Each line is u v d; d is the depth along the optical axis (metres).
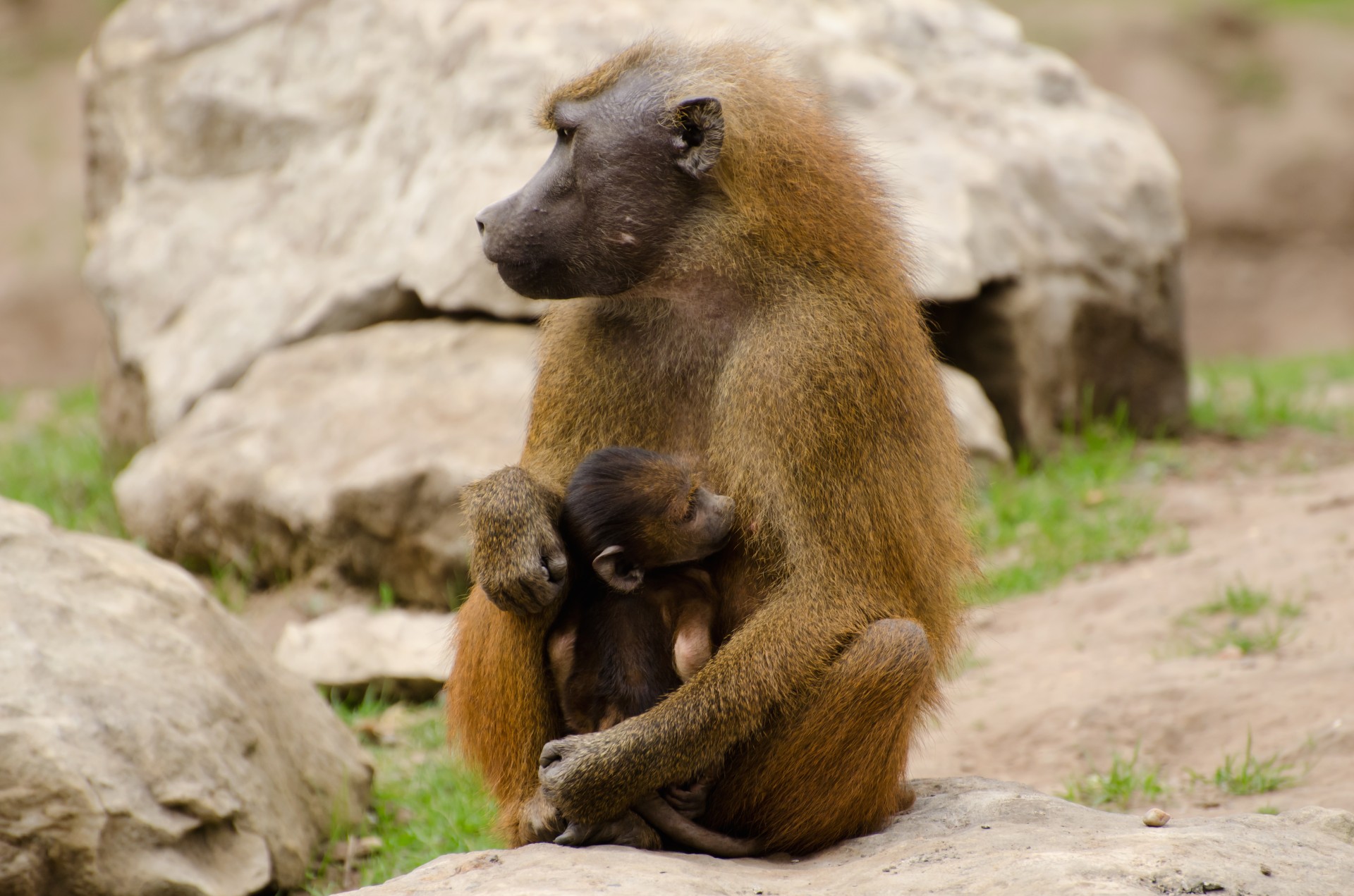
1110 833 6.21
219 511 14.06
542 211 6.94
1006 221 16.81
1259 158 41.34
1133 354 17.73
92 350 34.16
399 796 10.05
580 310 7.21
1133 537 14.20
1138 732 9.99
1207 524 14.47
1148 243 17.67
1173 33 43.31
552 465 7.12
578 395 7.09
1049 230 17.28
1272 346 38.78
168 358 16.08
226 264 16.61
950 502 7.07
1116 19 43.72
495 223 7.02
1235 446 17.47
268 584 14.06
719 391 6.70
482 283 15.14
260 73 17.58
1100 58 42.81
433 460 13.20
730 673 6.34
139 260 16.92
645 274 6.90
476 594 7.17
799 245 6.66
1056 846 5.96
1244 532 13.91
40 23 43.16
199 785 8.05
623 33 16.48
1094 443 16.86
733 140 6.73
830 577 6.39
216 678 8.66
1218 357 37.41
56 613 8.41
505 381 14.23
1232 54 43.25
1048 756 9.88
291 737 9.23
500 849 6.34
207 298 16.39
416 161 16.36
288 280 16.19
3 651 7.99
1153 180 17.97
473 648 7.04
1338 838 6.37
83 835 7.55
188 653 8.70
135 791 7.80
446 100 16.50
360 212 16.42
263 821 8.36
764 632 6.38
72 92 40.66
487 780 7.17
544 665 6.85
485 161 15.74
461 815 9.57
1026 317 16.59
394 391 14.41
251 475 13.97
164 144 17.56
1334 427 17.94
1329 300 39.44
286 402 14.70
